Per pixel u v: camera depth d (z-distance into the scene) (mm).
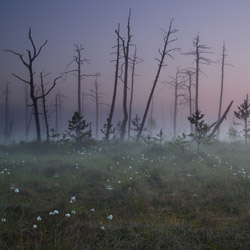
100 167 11742
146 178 9758
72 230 5062
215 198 7305
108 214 6348
